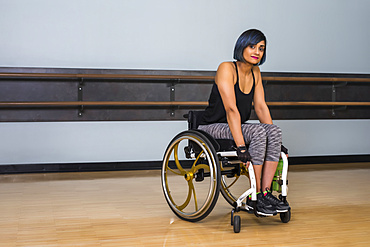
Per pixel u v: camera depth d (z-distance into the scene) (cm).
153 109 428
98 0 419
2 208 254
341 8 477
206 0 443
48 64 410
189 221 223
